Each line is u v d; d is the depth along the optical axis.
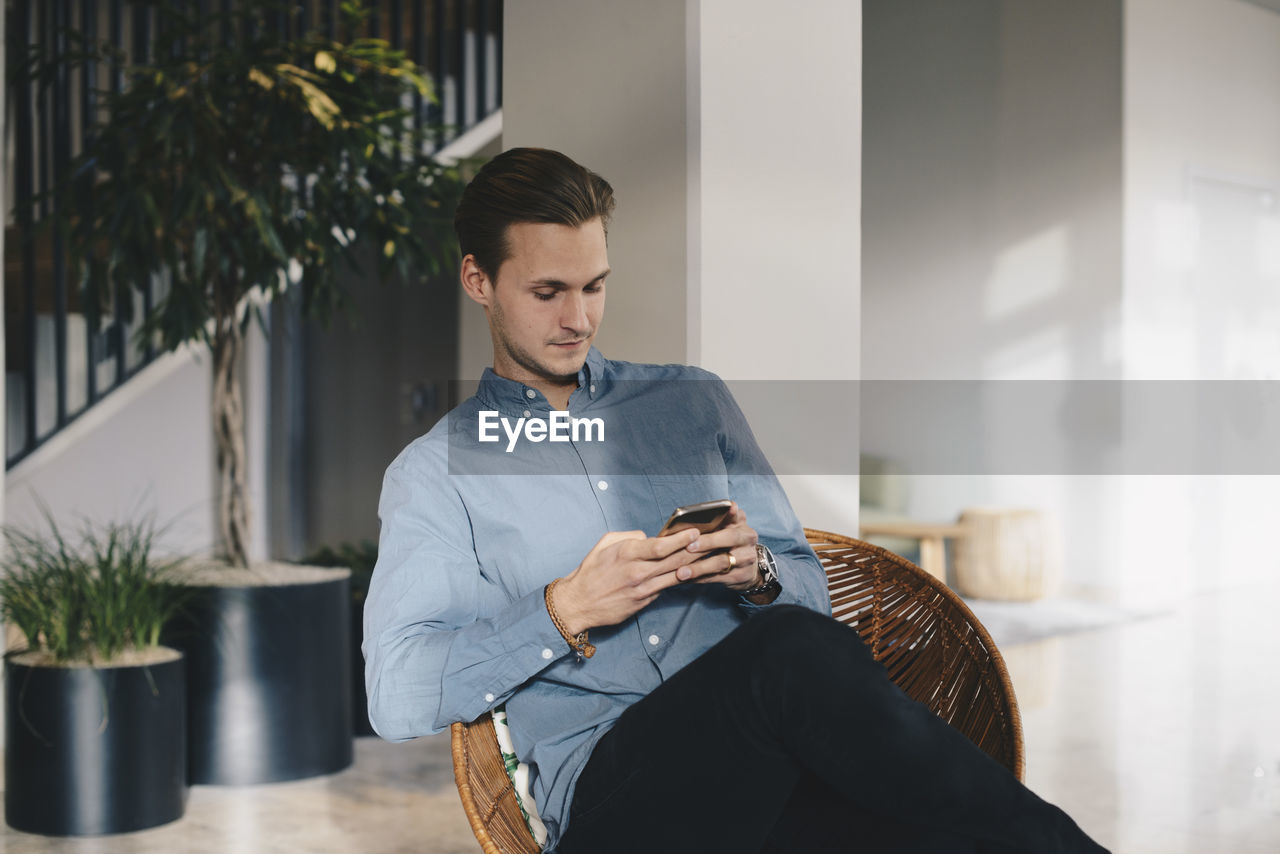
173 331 2.71
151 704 2.39
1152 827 2.20
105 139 2.68
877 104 5.11
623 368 1.33
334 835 2.34
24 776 2.38
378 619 1.12
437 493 1.19
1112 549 4.53
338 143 2.75
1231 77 4.83
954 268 4.91
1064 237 4.65
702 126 1.63
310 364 5.45
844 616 1.38
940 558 4.62
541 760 1.13
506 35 1.89
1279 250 4.95
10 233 3.90
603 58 1.75
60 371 3.92
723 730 0.99
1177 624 4.10
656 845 1.03
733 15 1.66
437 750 3.04
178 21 2.83
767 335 1.71
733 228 1.67
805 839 1.05
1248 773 2.53
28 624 2.46
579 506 1.21
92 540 2.62
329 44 2.82
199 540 4.99
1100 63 4.53
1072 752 2.69
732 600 1.21
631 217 1.71
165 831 2.38
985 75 4.84
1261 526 4.64
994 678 1.20
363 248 4.87
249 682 2.68
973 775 0.92
